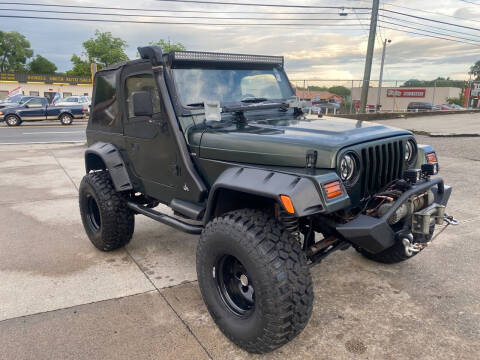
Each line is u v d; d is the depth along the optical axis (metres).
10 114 21.27
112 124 3.87
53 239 4.52
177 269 3.71
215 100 3.19
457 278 3.43
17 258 3.98
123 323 2.82
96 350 2.53
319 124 2.90
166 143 3.12
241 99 3.32
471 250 4.00
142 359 2.44
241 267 2.52
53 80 46.78
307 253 2.74
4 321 2.85
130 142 3.60
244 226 2.33
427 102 34.31
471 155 9.01
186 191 3.05
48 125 22.02
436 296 3.14
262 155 2.52
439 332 2.67
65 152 11.79
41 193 6.73
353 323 2.79
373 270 3.61
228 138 2.74
